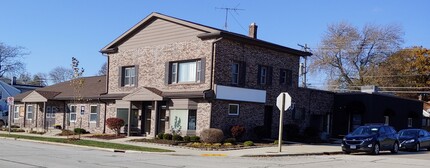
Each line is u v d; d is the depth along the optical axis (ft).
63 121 126.31
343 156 72.23
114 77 112.78
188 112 91.40
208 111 88.17
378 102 120.98
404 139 93.56
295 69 109.91
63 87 137.90
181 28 96.84
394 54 199.72
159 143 84.64
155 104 95.66
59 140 88.17
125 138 95.55
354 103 120.26
